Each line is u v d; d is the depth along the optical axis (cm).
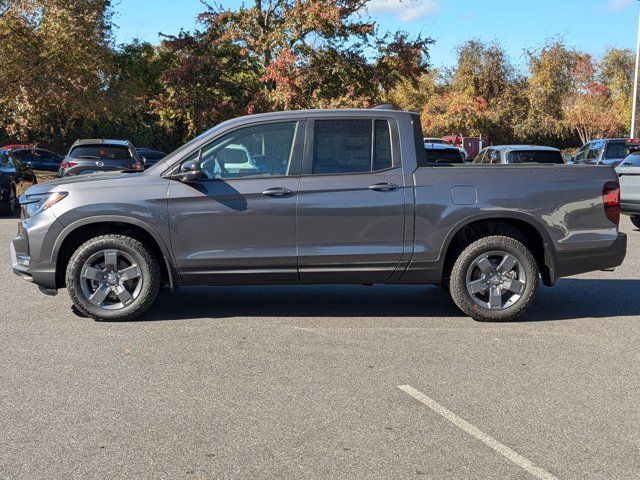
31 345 583
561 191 671
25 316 682
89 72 2931
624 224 1648
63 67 2731
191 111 2888
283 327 650
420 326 659
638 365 542
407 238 660
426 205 657
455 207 658
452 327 656
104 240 654
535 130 5069
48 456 376
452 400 462
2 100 2638
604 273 960
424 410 444
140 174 666
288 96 2580
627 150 1964
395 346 589
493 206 661
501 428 417
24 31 2586
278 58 2581
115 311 660
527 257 667
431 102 5194
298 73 2588
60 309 714
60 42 2655
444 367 532
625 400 464
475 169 669
